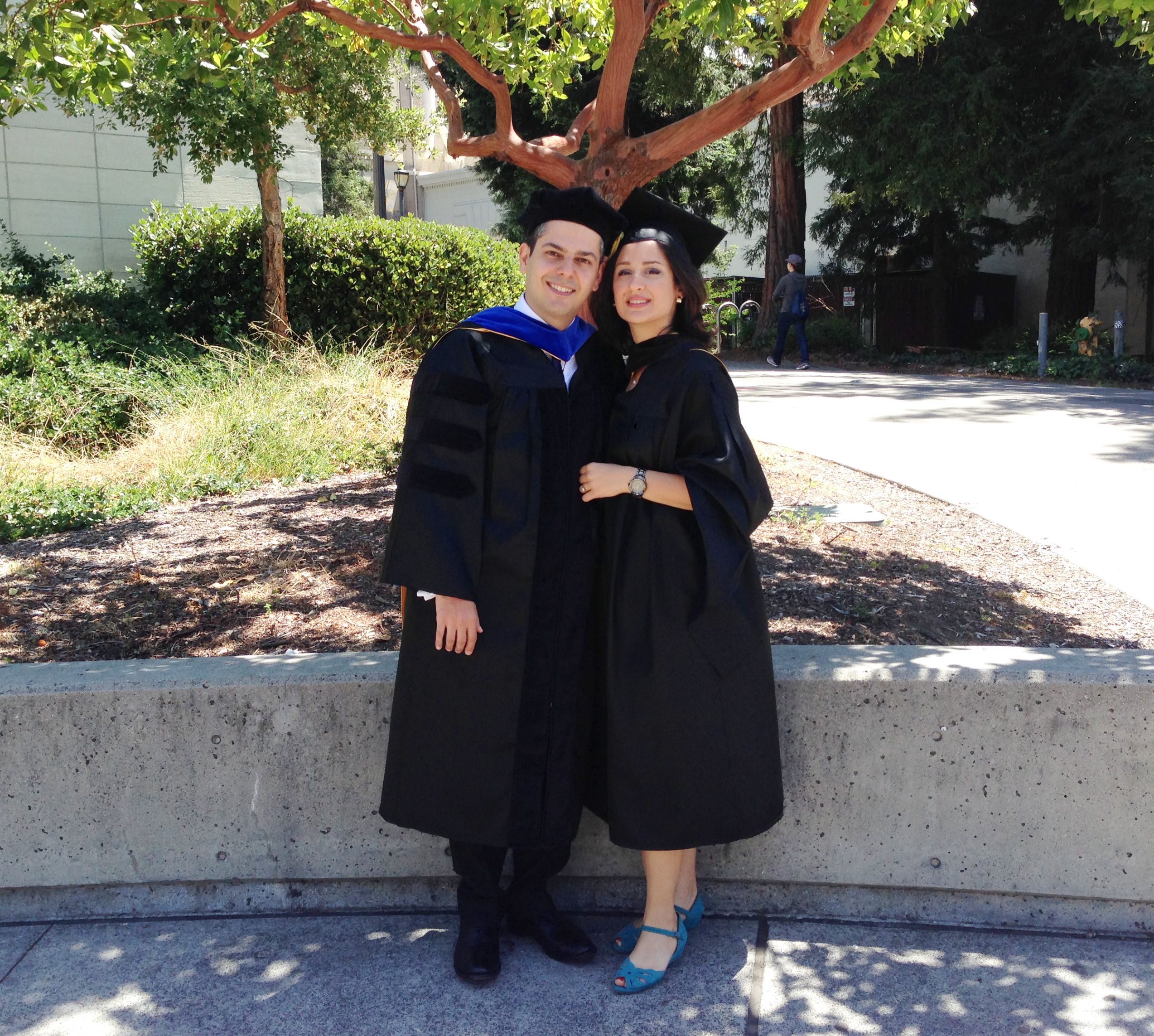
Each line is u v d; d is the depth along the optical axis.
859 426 8.76
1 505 6.15
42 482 6.82
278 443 7.54
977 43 15.75
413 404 2.48
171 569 4.79
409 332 11.94
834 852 2.84
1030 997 2.51
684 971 2.64
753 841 2.86
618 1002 2.52
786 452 7.47
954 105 15.87
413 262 11.84
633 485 2.44
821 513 5.53
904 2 5.51
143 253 12.12
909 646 2.99
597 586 2.56
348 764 2.88
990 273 23.20
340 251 11.74
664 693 2.46
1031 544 5.09
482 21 5.21
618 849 2.93
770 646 2.69
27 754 2.85
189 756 2.87
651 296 2.53
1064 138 16.03
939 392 11.66
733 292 20.91
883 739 2.78
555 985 2.59
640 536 2.48
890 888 2.88
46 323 10.60
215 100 9.74
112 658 3.77
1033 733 2.73
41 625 4.09
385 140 11.91
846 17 5.67
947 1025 2.41
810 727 2.79
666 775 2.48
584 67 18.00
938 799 2.79
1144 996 2.51
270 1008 2.51
